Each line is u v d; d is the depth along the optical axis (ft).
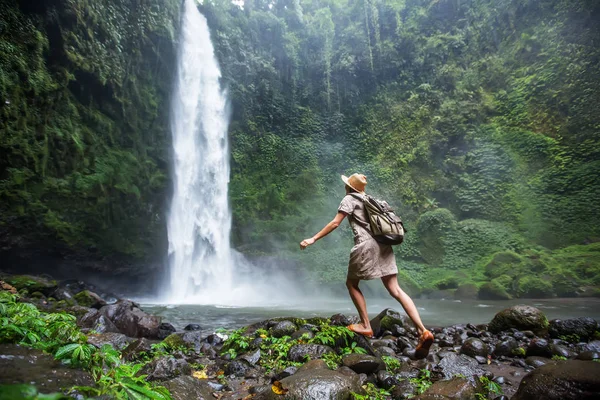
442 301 44.75
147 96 60.59
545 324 16.66
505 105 73.97
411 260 63.10
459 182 71.20
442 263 60.34
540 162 66.85
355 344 11.89
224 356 12.77
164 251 55.88
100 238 48.80
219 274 62.85
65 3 47.98
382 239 11.10
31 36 45.32
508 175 67.82
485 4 82.28
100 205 49.49
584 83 67.10
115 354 7.95
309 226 68.39
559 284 47.32
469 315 29.84
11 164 42.42
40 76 45.62
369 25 88.63
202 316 28.91
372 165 78.79
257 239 65.72
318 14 90.89
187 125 65.46
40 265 43.80
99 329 15.99
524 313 16.88
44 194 44.60
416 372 10.81
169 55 63.52
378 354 11.95
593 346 13.71
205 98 69.87
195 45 69.31
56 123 48.11
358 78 87.35
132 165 55.83
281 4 90.63
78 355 7.39
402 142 78.84
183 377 9.14
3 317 9.21
